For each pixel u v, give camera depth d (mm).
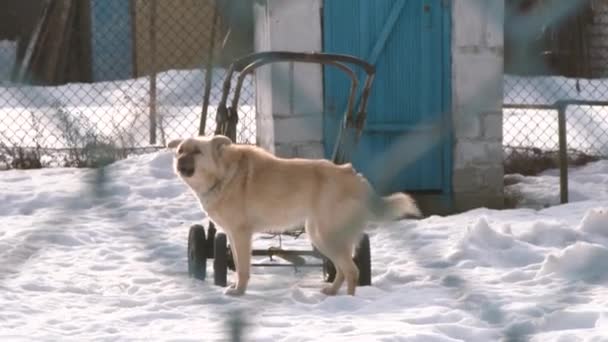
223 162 7742
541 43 8500
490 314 6996
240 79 8086
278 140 11484
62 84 19469
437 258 9109
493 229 9328
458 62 11750
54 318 6988
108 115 15977
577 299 7363
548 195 12438
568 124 15875
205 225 10891
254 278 8641
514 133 16219
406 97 11805
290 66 11453
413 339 6219
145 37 18719
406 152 11805
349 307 7402
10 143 14539
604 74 14445
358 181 7852
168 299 7645
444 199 11914
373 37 11695
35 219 10859
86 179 12234
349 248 7789
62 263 9023
